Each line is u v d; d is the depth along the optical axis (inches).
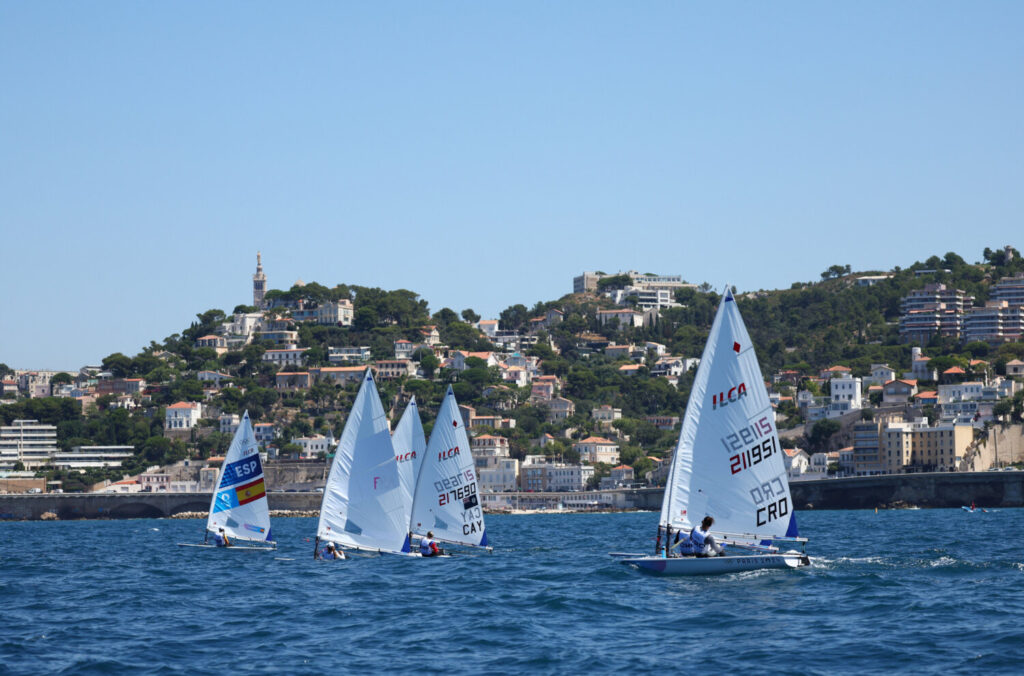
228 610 2507.4
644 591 2518.5
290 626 2253.9
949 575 2800.2
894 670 1738.4
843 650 1881.2
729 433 2507.4
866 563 2992.1
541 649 1951.3
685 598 2402.8
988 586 2591.0
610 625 2148.1
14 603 2728.8
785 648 1902.1
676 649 1918.1
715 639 1988.2
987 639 1937.7
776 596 2413.9
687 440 2546.8
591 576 2891.2
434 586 2856.8
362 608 2479.1
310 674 1797.5
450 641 2049.7
